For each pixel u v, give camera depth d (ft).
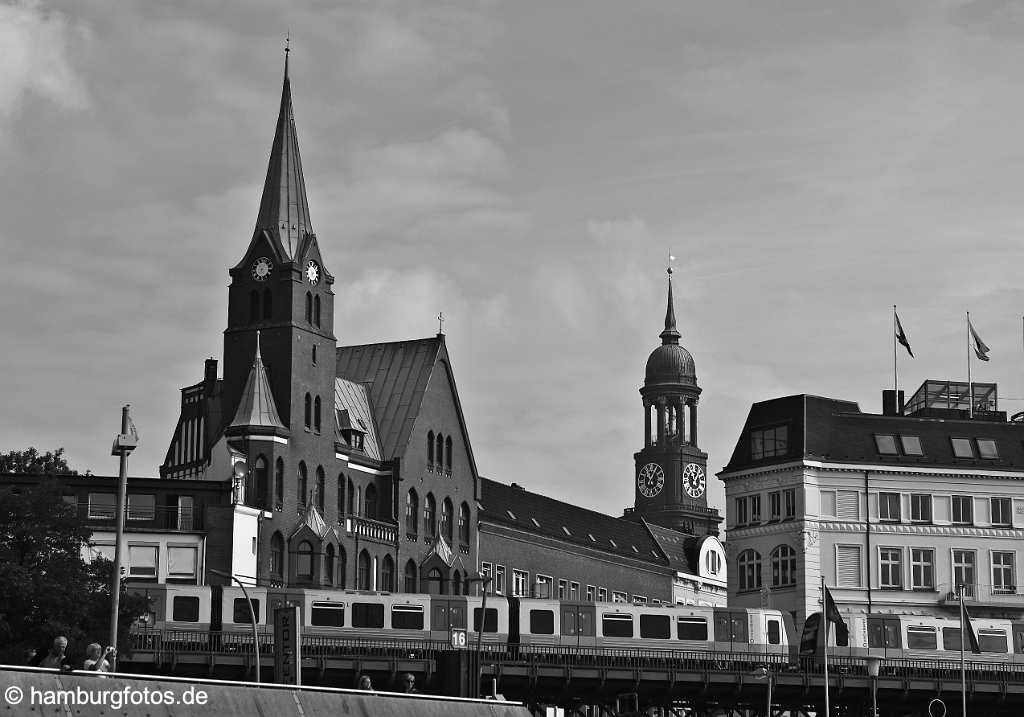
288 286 414.00
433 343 463.42
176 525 380.58
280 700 138.62
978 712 367.25
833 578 425.69
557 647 359.05
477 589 461.37
